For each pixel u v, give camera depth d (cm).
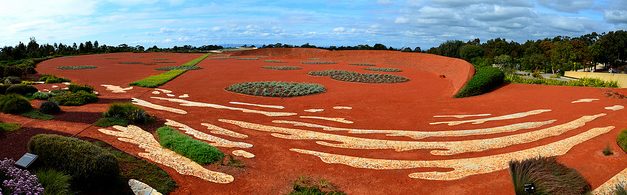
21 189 786
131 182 1063
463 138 1603
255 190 1095
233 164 1273
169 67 5053
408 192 1100
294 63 6281
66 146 992
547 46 8594
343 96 2747
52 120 1681
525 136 1569
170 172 1184
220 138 1580
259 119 1961
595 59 7750
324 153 1420
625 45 7650
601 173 1162
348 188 1120
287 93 2773
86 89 2623
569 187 1017
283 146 1497
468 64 3456
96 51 8700
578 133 1545
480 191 1091
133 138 1485
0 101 1794
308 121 1941
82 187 970
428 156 1390
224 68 5025
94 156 985
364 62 6700
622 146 1327
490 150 1432
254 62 6353
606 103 2038
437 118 2005
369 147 1498
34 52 7300
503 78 2938
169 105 2283
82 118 1733
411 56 6038
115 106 1783
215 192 1074
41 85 3116
